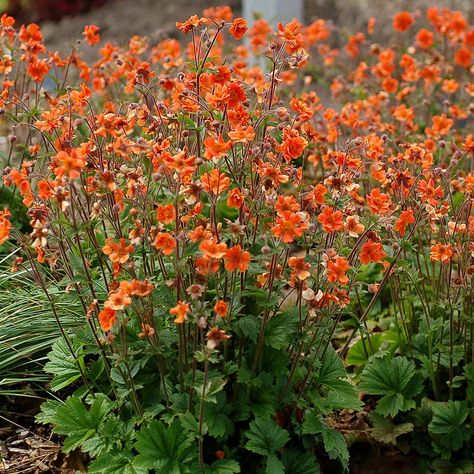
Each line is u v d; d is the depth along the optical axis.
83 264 2.10
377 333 2.41
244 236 2.14
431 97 3.00
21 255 2.48
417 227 2.22
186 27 2.13
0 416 2.29
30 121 2.54
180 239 2.02
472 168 2.56
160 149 2.07
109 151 2.13
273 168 2.05
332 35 4.62
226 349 2.15
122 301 2.00
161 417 2.13
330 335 2.17
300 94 3.04
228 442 2.18
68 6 5.89
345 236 2.17
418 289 2.27
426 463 2.28
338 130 2.78
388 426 2.29
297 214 2.01
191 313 1.99
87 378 2.27
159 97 2.79
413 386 2.31
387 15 4.43
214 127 2.10
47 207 2.12
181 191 2.03
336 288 2.10
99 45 5.24
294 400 2.17
